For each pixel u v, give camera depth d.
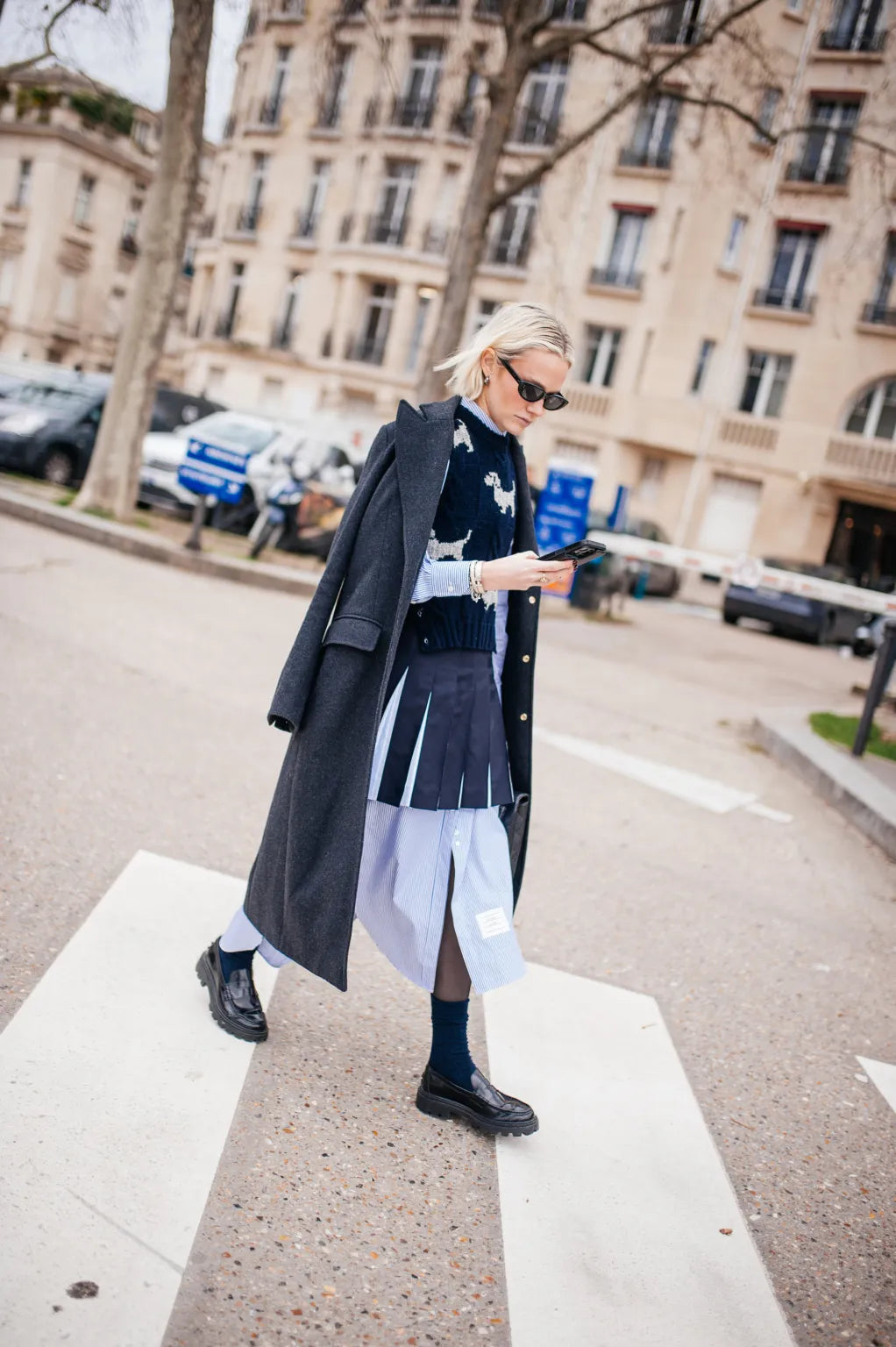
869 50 27.88
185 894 3.46
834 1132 2.90
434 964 2.45
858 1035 3.56
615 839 5.21
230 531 14.57
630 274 30.91
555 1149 2.54
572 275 31.28
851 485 30.08
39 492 13.30
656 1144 2.64
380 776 2.33
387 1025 2.99
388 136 32.59
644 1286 2.12
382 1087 2.67
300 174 34.84
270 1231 2.06
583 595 16.23
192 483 11.23
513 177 13.98
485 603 2.39
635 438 30.80
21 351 41.78
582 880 4.54
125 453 12.31
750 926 4.38
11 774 4.21
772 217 29.89
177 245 12.09
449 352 13.86
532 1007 3.25
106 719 5.24
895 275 29.44
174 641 7.34
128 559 10.63
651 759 7.12
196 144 11.86
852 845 5.95
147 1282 1.85
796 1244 2.37
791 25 27.17
